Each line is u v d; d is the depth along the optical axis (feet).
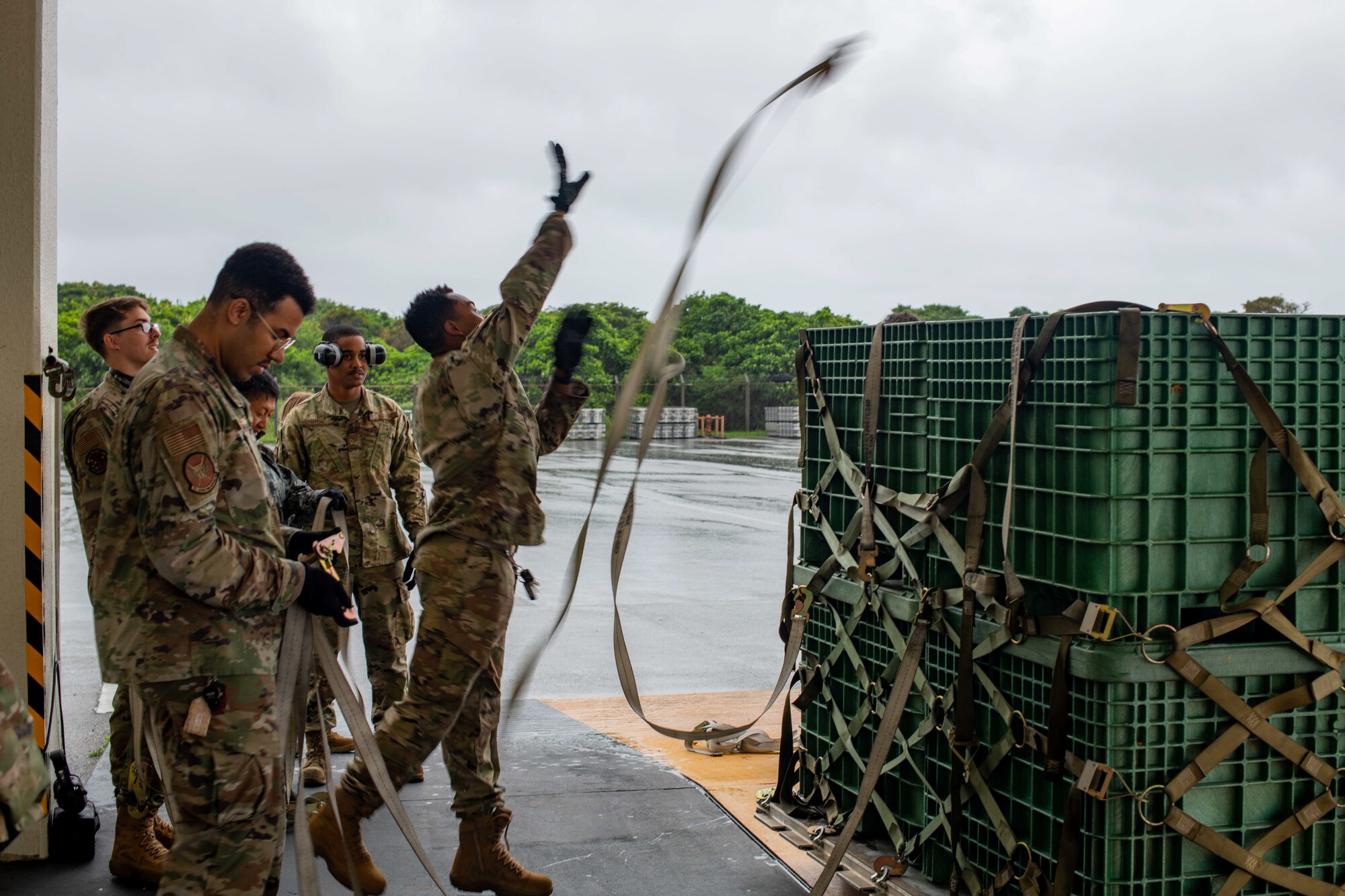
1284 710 8.91
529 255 10.15
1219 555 8.84
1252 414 8.86
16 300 11.69
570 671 21.40
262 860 7.96
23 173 11.68
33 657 11.68
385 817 12.82
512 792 13.56
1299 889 9.06
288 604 8.16
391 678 14.03
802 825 12.21
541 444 10.94
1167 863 8.83
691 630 25.54
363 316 163.63
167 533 7.40
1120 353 8.41
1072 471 8.87
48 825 11.59
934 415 10.49
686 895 10.66
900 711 10.03
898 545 10.66
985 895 9.77
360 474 13.96
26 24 11.57
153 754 8.21
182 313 115.44
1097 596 8.64
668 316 8.16
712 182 7.86
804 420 12.41
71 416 10.84
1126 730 8.68
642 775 14.25
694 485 61.57
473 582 10.08
